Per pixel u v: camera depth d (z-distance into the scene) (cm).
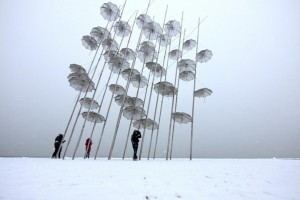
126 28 1825
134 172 716
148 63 1769
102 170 736
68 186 546
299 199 498
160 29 1828
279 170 776
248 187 582
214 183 615
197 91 1563
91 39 1712
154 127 1522
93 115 1522
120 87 1664
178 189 552
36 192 490
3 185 530
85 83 1541
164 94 1688
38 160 1027
